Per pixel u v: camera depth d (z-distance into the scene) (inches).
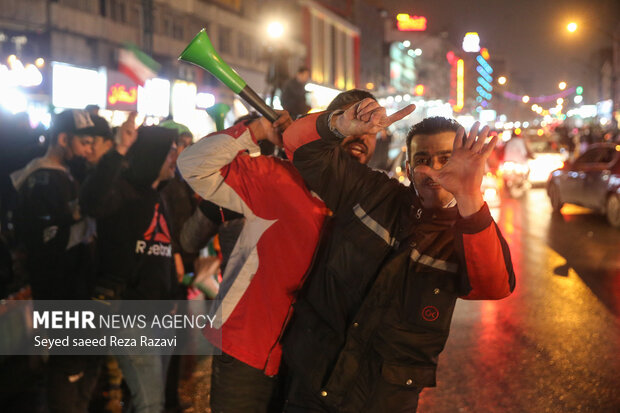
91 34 1079.0
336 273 80.5
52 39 981.2
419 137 79.2
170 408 158.9
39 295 130.4
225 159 89.5
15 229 135.9
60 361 127.0
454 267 76.2
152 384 129.4
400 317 77.8
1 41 933.2
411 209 78.4
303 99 341.4
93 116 140.9
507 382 175.6
